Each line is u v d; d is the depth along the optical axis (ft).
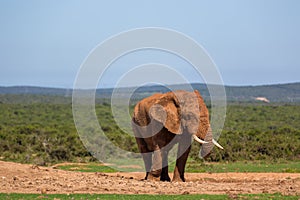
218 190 100.27
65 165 177.47
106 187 101.19
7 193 92.73
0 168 115.85
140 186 103.50
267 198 90.07
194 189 101.14
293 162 200.23
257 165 183.01
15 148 222.28
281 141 234.38
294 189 101.50
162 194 94.63
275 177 133.18
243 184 111.14
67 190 97.35
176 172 117.29
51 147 217.77
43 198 87.56
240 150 216.54
